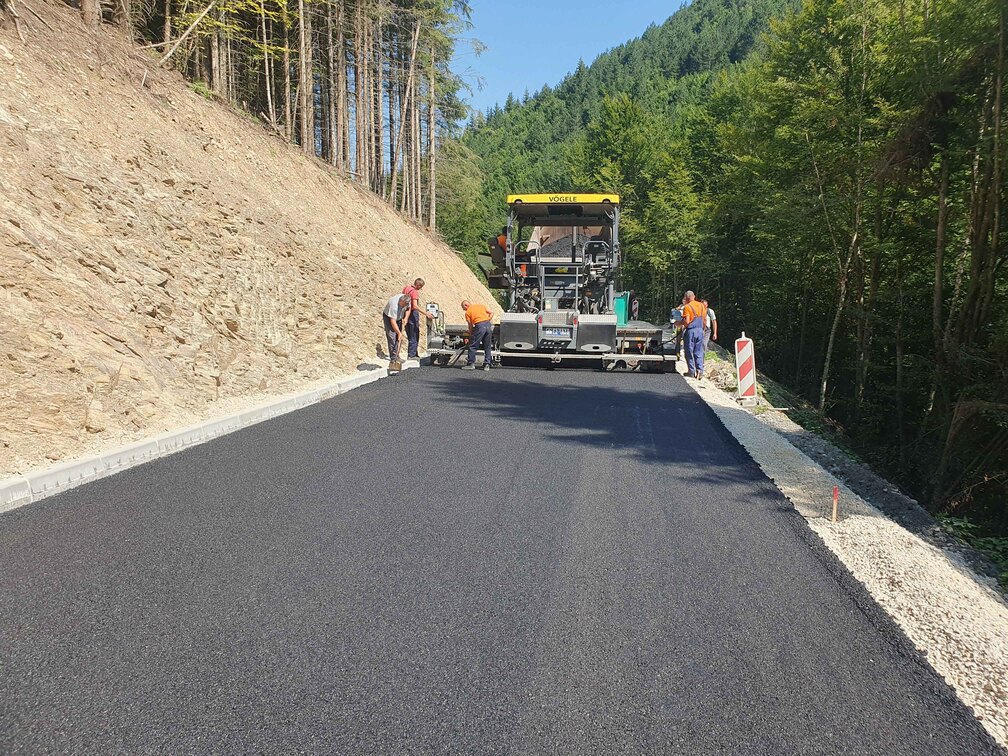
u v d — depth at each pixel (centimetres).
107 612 335
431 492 537
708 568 411
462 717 264
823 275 1852
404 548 425
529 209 1473
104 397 658
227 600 351
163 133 1307
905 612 368
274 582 373
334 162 2653
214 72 1900
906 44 1130
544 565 407
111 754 236
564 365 1424
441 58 3362
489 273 1546
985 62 976
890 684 298
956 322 1118
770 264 2150
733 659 313
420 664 299
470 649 313
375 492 533
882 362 1502
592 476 595
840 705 281
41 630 316
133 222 924
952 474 991
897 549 459
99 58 1285
